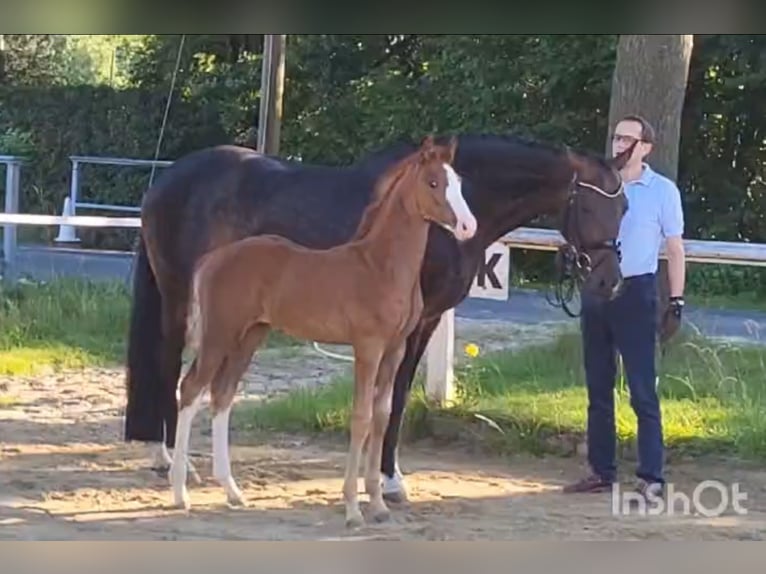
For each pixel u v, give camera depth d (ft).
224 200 25.34
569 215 23.40
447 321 30.58
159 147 76.64
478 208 23.80
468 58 73.31
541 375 33.99
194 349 23.47
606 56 68.95
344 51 79.66
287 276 21.98
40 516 21.80
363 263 21.54
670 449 28.04
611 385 25.00
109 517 21.93
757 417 28.94
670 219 23.88
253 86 83.82
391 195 21.42
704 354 33.68
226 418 23.21
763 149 70.03
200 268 22.93
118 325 44.57
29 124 85.05
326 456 28.19
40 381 36.83
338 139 79.51
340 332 21.68
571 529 21.97
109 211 82.53
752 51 67.05
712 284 65.57
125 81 94.32
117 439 29.22
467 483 25.95
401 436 29.91
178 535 20.71
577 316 29.40
